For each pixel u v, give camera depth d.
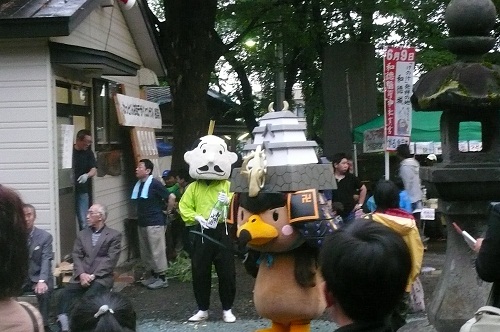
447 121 5.69
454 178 5.43
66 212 9.09
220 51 13.17
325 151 17.72
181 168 12.02
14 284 2.01
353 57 17.47
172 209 10.53
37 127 8.34
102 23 10.30
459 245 5.68
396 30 16.66
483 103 5.31
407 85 9.64
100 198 10.30
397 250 2.03
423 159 16.73
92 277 7.03
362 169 18.20
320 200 5.04
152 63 12.98
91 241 7.20
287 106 5.56
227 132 26.30
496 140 5.62
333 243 2.08
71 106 9.34
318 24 16.58
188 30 12.60
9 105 8.36
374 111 17.69
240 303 8.66
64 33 7.93
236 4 15.21
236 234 5.54
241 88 23.00
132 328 2.57
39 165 8.36
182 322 7.69
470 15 5.64
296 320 5.21
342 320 2.10
